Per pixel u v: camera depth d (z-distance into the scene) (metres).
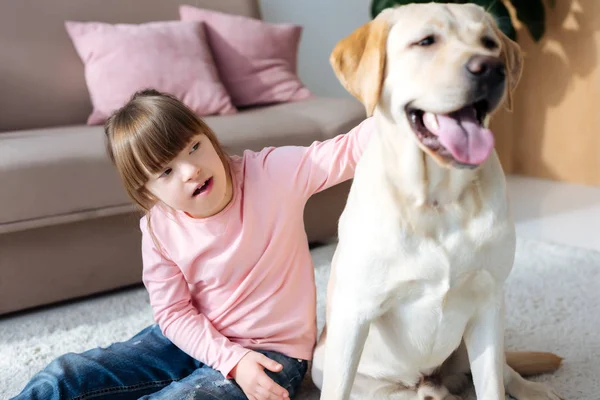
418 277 1.01
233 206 1.23
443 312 1.06
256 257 1.24
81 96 2.44
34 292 1.82
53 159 1.75
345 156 1.27
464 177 0.97
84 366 1.18
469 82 0.90
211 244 1.22
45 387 1.14
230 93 2.50
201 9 2.58
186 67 2.30
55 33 2.41
